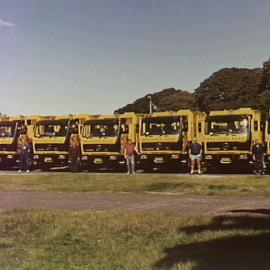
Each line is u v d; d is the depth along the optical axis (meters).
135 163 36.06
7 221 14.56
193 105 91.12
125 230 12.94
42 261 10.07
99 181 27.36
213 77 84.56
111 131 36.84
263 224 12.87
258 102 68.69
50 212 16.34
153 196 21.50
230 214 15.12
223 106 80.06
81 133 37.62
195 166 34.31
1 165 41.22
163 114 35.69
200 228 12.59
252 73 79.62
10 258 10.34
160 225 13.30
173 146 35.12
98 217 14.98
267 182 25.02
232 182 25.31
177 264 9.12
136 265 9.45
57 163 38.84
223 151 33.81
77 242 11.77
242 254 9.51
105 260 10.00
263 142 33.50
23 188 25.73
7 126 40.62
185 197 20.89
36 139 39.19
